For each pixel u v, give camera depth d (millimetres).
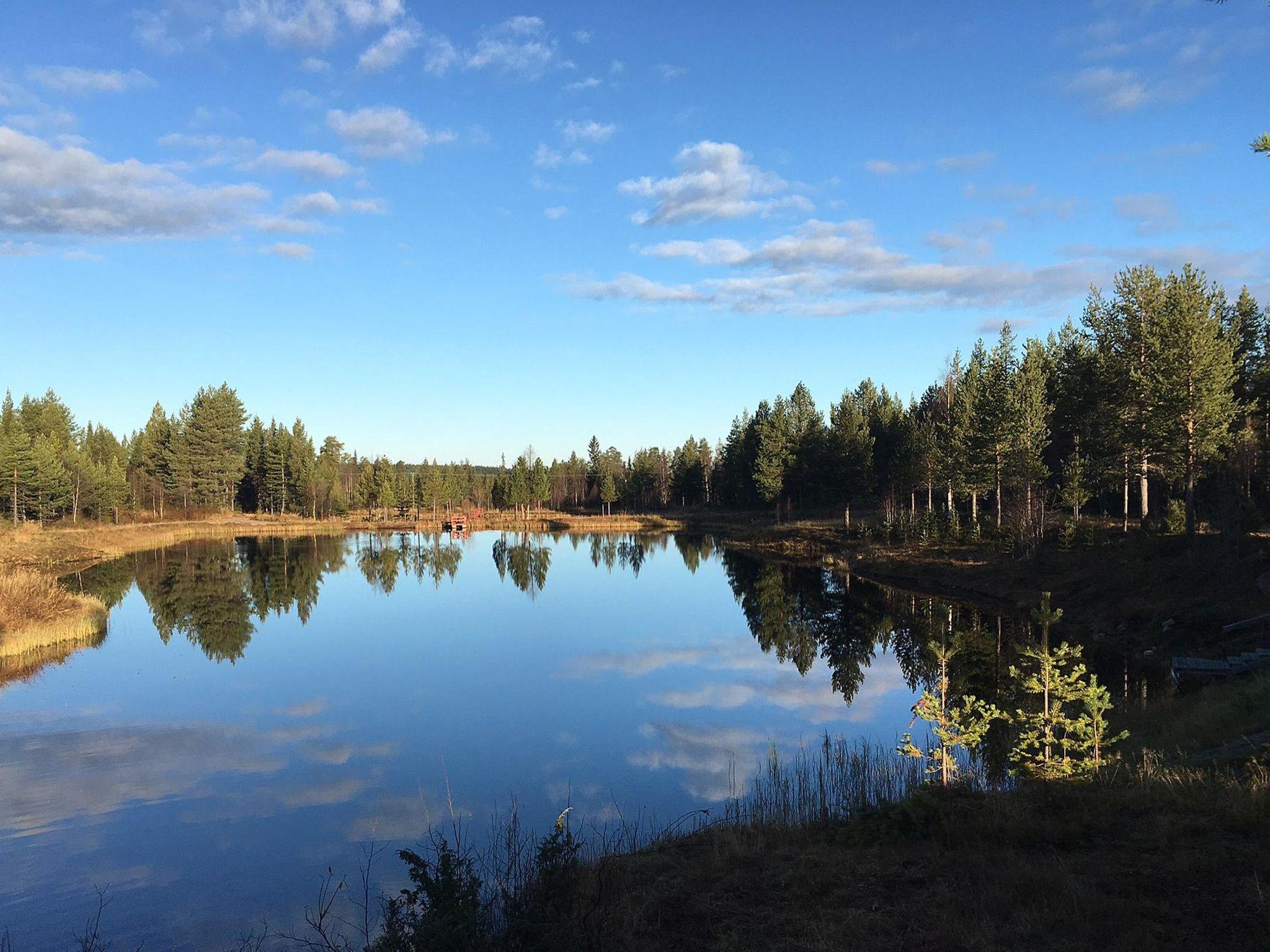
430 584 50500
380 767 16641
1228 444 31938
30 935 10062
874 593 41656
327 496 108375
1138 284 40562
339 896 10930
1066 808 8758
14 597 29938
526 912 6328
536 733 19031
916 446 61344
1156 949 5531
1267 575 24844
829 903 7277
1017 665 24000
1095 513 55031
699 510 112750
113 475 84125
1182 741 12562
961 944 6062
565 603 42125
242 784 15578
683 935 6914
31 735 18922
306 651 29328
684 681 24578
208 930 10047
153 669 25906
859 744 17359
